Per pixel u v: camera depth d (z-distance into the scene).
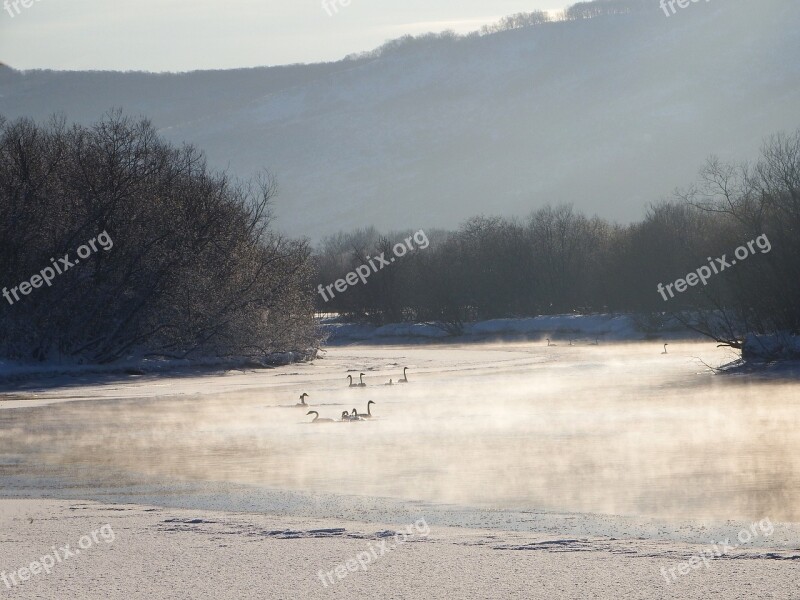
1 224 68.44
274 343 87.00
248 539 15.66
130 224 75.19
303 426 36.03
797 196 59.12
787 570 13.02
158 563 14.08
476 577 13.02
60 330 72.19
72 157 77.12
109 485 22.08
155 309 76.69
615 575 12.94
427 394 51.66
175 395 54.72
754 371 55.28
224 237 82.19
